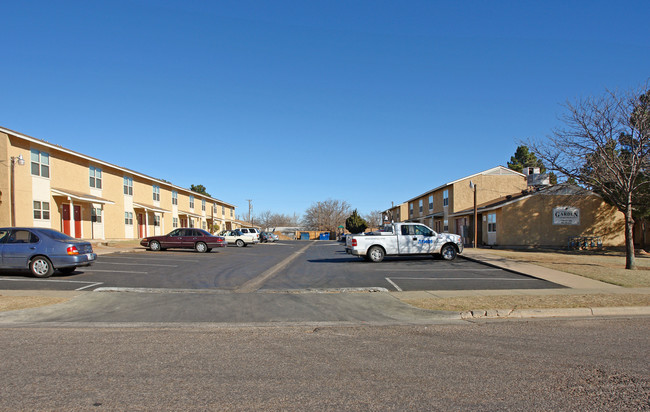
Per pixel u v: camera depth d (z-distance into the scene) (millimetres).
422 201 48625
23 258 13008
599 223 29109
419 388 4684
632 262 15906
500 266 16422
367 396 4449
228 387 4688
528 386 4746
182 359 5727
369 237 19141
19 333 7230
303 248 35875
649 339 6879
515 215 28797
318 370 5289
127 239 34938
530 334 7227
